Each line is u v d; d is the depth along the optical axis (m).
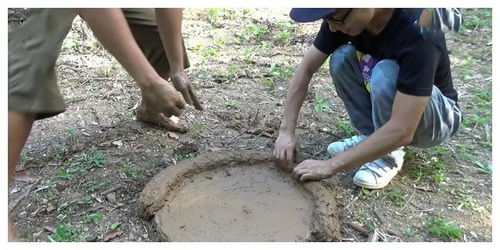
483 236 1.88
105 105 2.79
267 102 2.84
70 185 2.16
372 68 2.07
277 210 1.96
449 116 2.03
